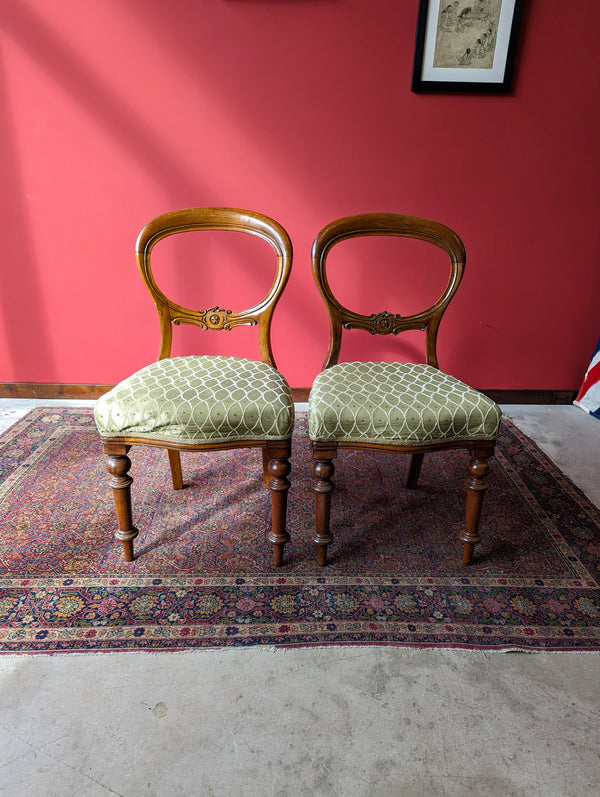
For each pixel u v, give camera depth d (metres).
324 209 2.10
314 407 1.22
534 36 1.89
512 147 2.03
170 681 1.04
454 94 1.95
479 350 2.33
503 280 2.21
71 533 1.47
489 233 2.14
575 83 1.95
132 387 1.26
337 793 0.86
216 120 1.97
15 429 2.04
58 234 2.10
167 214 1.46
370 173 2.05
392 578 1.33
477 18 1.84
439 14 1.83
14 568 1.33
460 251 1.50
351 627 1.18
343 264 2.16
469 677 1.07
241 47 1.88
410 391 1.30
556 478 1.79
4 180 2.02
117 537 1.33
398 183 2.07
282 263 1.46
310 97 1.95
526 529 1.53
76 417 2.16
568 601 1.26
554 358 2.36
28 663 1.07
